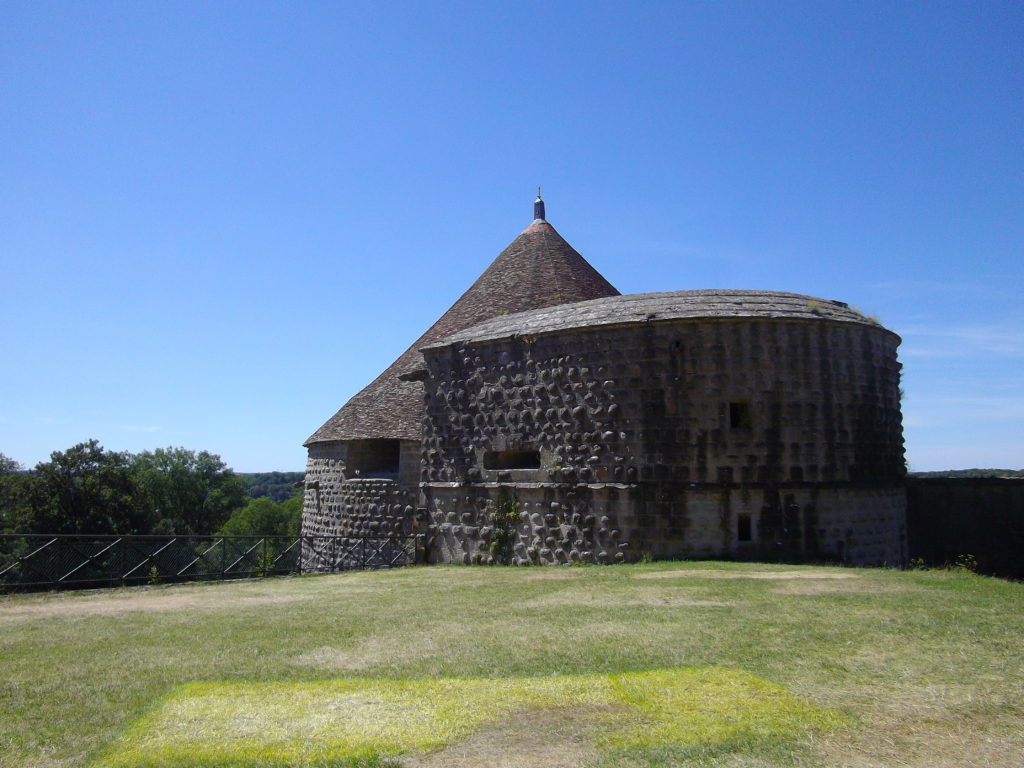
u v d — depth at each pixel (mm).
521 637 10062
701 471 18688
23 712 7555
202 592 15977
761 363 18969
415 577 18094
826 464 19000
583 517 19703
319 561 28266
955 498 22547
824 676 7910
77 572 20234
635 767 5859
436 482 23391
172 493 68750
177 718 7199
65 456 47844
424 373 24938
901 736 6371
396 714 7102
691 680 7836
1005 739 6297
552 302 29766
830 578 14422
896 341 21734
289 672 8711
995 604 11406
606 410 19703
